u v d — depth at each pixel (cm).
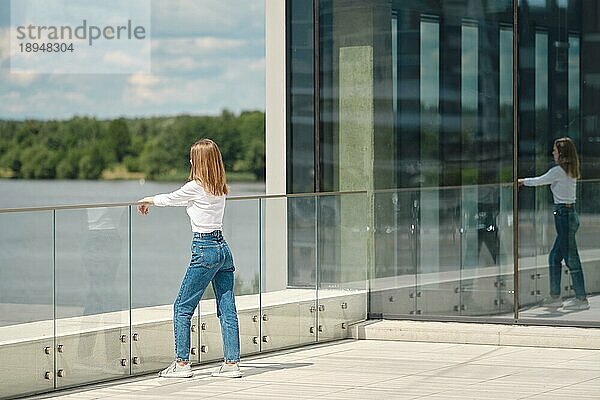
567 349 1148
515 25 1219
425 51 1257
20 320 934
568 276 1209
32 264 944
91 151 5622
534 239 1220
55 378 962
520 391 937
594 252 1201
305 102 1305
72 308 974
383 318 1274
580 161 1204
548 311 1217
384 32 1270
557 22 1209
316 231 1209
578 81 1204
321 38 1295
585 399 903
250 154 5538
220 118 5622
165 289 1052
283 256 1170
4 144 5638
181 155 5622
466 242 1246
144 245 1034
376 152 1277
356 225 1261
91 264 990
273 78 1319
